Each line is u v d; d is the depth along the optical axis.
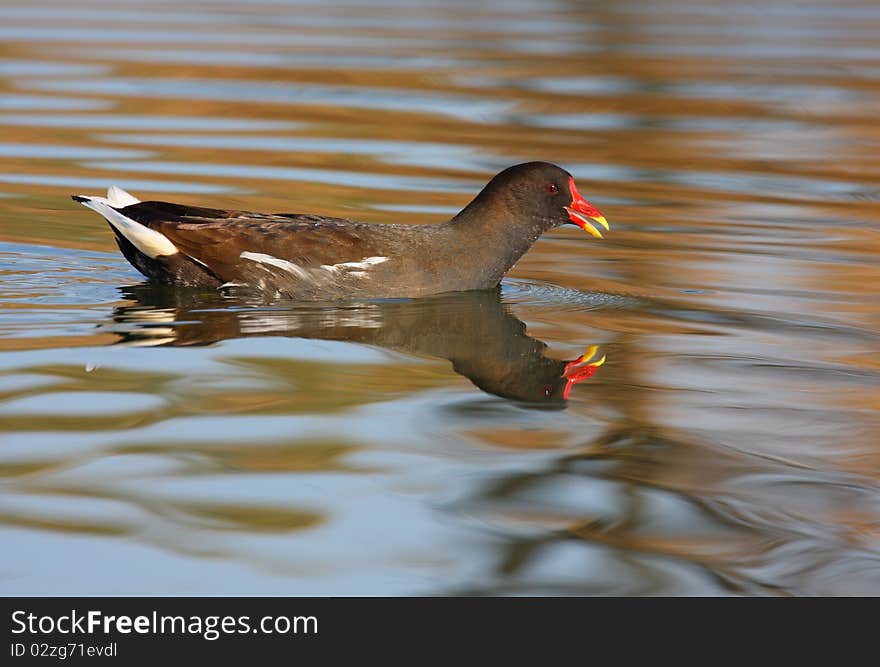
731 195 19.52
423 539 7.79
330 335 12.15
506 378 10.98
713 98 27.61
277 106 25.16
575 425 9.81
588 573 7.47
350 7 43.75
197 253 13.40
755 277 14.92
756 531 8.02
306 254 13.35
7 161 19.84
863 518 8.23
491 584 7.30
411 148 21.97
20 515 7.86
